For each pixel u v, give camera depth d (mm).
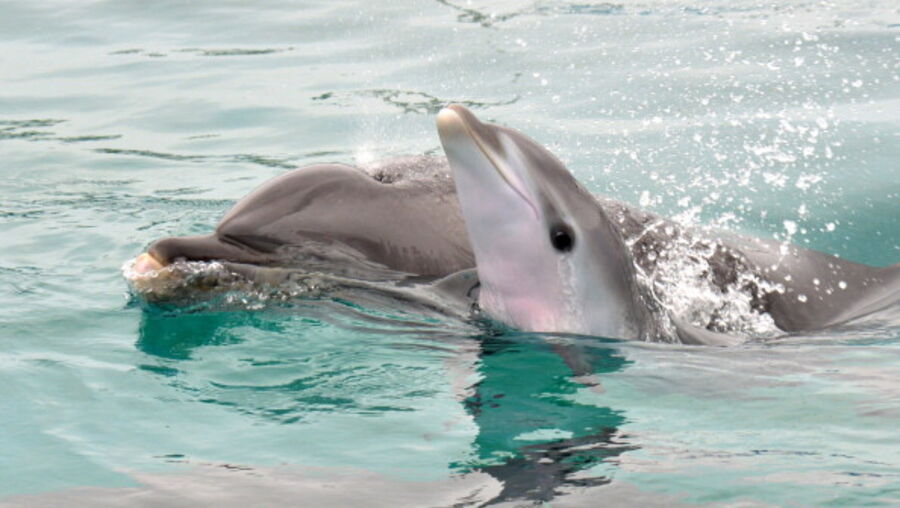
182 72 37062
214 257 19078
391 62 37562
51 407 15492
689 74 34594
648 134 29688
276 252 19266
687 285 20078
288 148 29922
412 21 42875
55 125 32094
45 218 24516
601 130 30125
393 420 15102
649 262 20344
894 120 30047
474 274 19406
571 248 18125
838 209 25109
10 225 23969
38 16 44281
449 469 13672
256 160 29078
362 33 41312
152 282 18891
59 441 14477
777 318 19906
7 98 34594
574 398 15828
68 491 13133
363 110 32625
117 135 31219
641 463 13781
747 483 13203
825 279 21078
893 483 13156
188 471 13625
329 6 45375
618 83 34062
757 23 40250
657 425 14938
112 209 25234
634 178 26766
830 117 30453
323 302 19109
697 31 39594
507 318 18719
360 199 19641
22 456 14062
